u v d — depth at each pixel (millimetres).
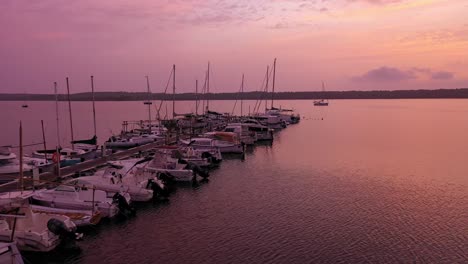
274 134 86188
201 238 24375
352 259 21781
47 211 25203
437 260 21750
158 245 23219
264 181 39750
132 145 61188
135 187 31016
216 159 49031
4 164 37844
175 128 75812
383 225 26922
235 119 95000
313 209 30328
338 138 77875
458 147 64688
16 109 190750
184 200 32625
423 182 39531
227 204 31547
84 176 33375
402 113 168000
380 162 50688
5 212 21453
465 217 28688
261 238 24484
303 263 21219
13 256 17688
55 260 21094
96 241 23641
